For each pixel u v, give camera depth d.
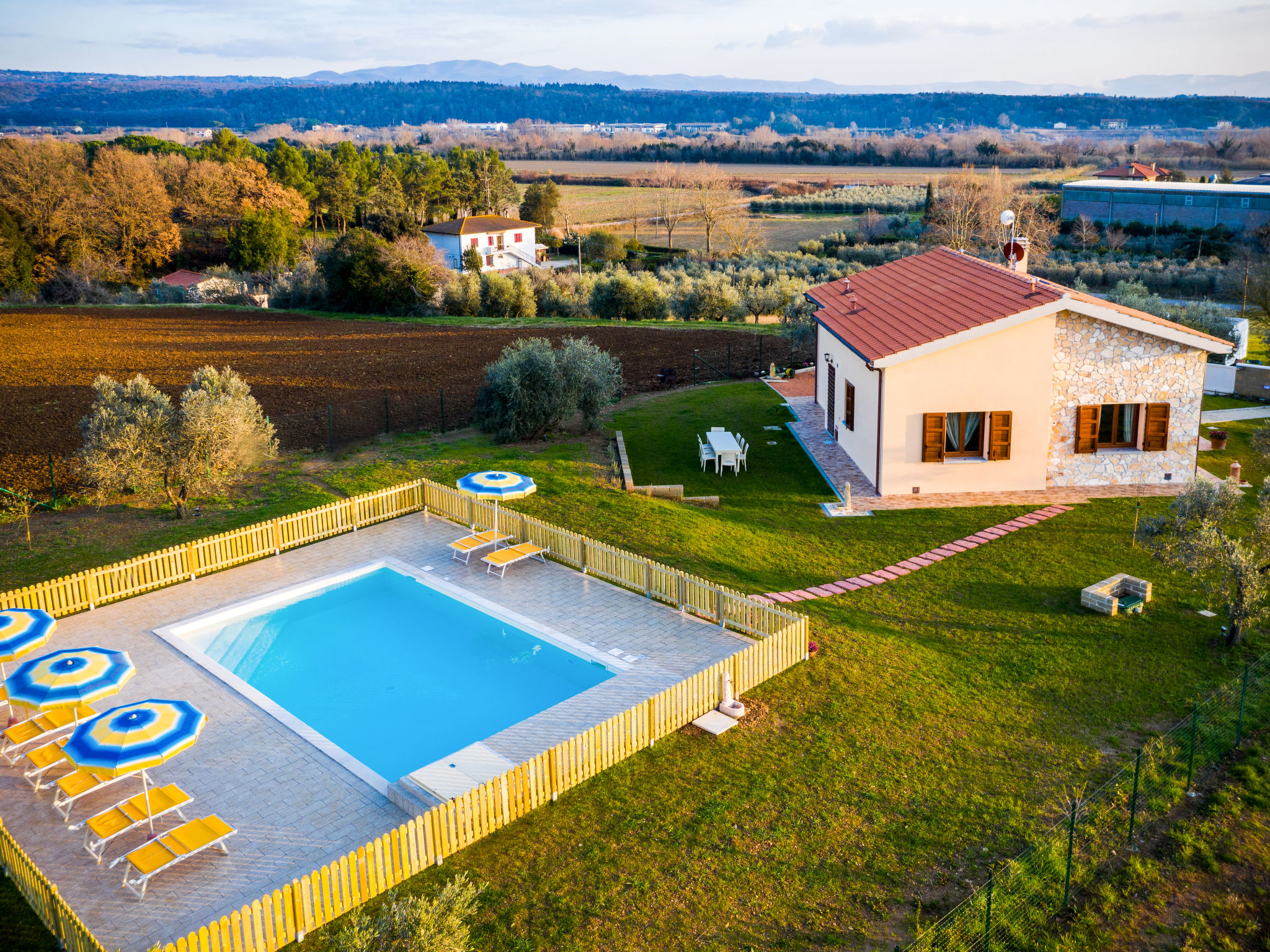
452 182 134.50
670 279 74.88
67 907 10.65
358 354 47.97
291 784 14.44
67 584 20.03
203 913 11.68
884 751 15.16
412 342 51.41
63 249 85.25
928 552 23.00
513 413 30.69
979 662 18.03
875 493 26.75
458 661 18.70
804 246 97.81
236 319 62.75
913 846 12.92
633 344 49.28
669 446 31.16
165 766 14.88
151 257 91.62
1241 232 88.00
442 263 78.00
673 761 14.97
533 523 23.08
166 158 112.69
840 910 11.79
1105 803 13.81
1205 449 30.69
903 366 25.38
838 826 13.34
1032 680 17.36
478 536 23.42
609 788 14.30
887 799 13.95
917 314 28.05
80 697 13.80
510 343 50.38
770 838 13.10
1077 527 24.06
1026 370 25.59
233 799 14.04
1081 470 26.62
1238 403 36.94
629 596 20.94
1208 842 13.24
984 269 30.42
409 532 25.00
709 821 13.47
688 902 11.91
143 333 55.25
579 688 17.62
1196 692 16.88
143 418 24.31
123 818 12.63
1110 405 26.48
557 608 20.34
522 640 19.44
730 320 61.97
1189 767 14.51
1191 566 18.33
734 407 35.69
